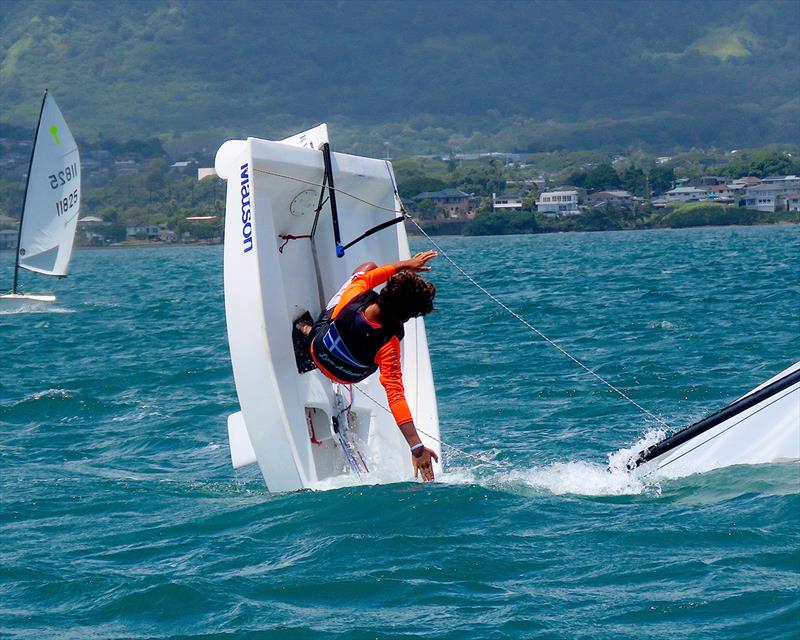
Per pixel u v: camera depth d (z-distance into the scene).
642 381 51.06
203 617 22.25
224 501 31.12
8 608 23.16
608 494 29.66
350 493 29.73
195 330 89.06
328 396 32.81
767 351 59.78
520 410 45.44
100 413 48.47
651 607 21.72
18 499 32.16
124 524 29.05
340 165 33.22
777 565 23.52
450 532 26.53
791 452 30.25
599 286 122.25
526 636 20.64
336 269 34.59
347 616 21.95
